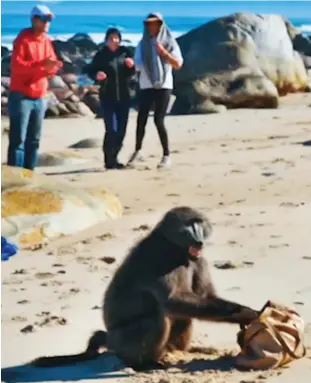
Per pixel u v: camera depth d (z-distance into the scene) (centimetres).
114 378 700
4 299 892
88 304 875
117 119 1666
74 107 2780
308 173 1532
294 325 711
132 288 732
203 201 1340
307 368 703
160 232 737
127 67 1641
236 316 719
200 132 2244
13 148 1470
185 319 746
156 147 1966
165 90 1639
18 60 1438
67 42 5338
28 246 1105
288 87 3183
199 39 3081
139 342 726
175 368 720
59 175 1620
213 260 1003
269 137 2062
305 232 1121
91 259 1038
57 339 789
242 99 2838
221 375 695
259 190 1405
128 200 1370
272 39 3195
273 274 954
